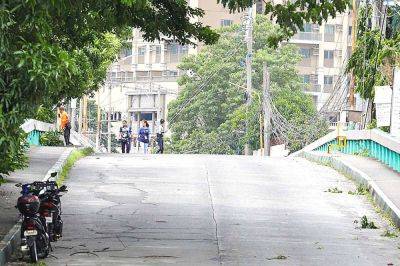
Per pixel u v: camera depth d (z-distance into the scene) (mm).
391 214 38406
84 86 67625
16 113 24047
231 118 138250
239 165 61656
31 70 23094
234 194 45562
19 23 23438
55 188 29906
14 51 23359
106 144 190375
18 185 28719
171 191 46094
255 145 131750
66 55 23781
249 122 128750
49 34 26734
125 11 34281
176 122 150500
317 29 187375
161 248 29516
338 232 34406
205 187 48156
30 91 24094
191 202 42094
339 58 187250
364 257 28781
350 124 76875
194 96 148000
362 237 33250
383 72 67500
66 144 80188
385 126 62531
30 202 25688
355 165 57156
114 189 46375
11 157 35406
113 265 26219
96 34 38844
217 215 38062
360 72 70438
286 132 114375
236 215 38219
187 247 29828
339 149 74000
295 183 51625
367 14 73188
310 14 32281
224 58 147500
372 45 68562
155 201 42156
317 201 44062
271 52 145625
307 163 66062
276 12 32719
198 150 141500
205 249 29500
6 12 22531
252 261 27391
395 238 33250
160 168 57969
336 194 47094
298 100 137625
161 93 196500
